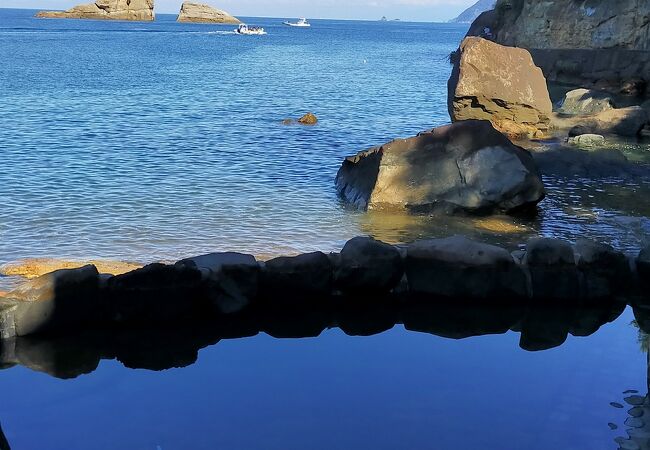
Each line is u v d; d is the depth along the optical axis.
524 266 8.23
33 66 44.69
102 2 176.62
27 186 13.18
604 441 5.48
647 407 6.00
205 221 11.23
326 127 21.84
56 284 7.16
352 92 33.66
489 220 11.65
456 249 8.17
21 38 83.81
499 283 8.14
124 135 19.31
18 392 6.19
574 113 23.77
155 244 10.05
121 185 13.44
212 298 7.68
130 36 99.00
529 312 8.08
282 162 16.08
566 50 37.59
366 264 8.05
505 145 12.17
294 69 48.28
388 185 12.11
